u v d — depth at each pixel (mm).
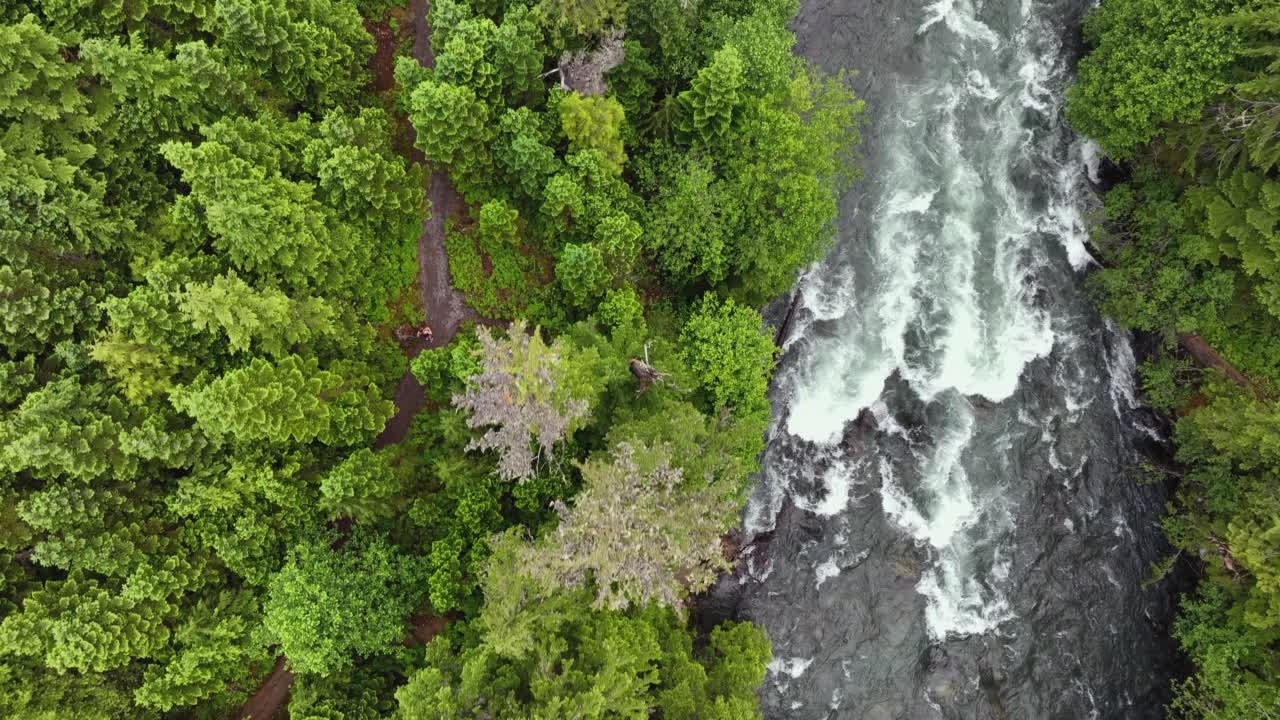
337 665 29844
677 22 33938
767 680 38562
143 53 27859
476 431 32969
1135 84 36094
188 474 29938
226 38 29062
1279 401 36156
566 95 34125
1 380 25516
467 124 32156
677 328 39812
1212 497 37938
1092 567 40562
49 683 26703
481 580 29047
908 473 41531
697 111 34062
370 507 31359
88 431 26219
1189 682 37375
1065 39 44156
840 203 42875
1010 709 38625
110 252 28578
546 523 32469
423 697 25859
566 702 24672
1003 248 43781
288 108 33312
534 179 34344
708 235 35281
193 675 28984
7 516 25734
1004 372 42719
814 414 42281
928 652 39000
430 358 34438
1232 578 37000
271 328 29094
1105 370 42812
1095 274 42031
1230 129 34719
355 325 33406
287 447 30844
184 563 28891
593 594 28688
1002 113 44406
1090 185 43750
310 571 29547
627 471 25672
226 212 27203
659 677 30297
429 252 37469
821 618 39469
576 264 34031
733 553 40500
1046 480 41469
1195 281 38438
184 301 27625
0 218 25312
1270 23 30984
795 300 42938
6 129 26141
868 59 43656
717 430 33969
